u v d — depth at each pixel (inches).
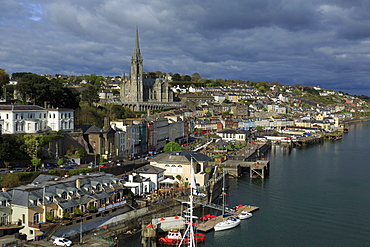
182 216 4943.4
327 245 4284.0
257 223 4901.6
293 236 4512.8
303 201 5807.1
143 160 7145.7
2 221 3814.0
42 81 7672.2
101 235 4114.2
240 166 7701.8
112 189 4685.0
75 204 4133.9
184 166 6023.6
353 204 5664.4
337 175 7628.0
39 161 5310.0
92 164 6097.4
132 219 4564.5
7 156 5187.0
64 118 6712.6
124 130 7731.3
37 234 3752.5
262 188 6584.6
